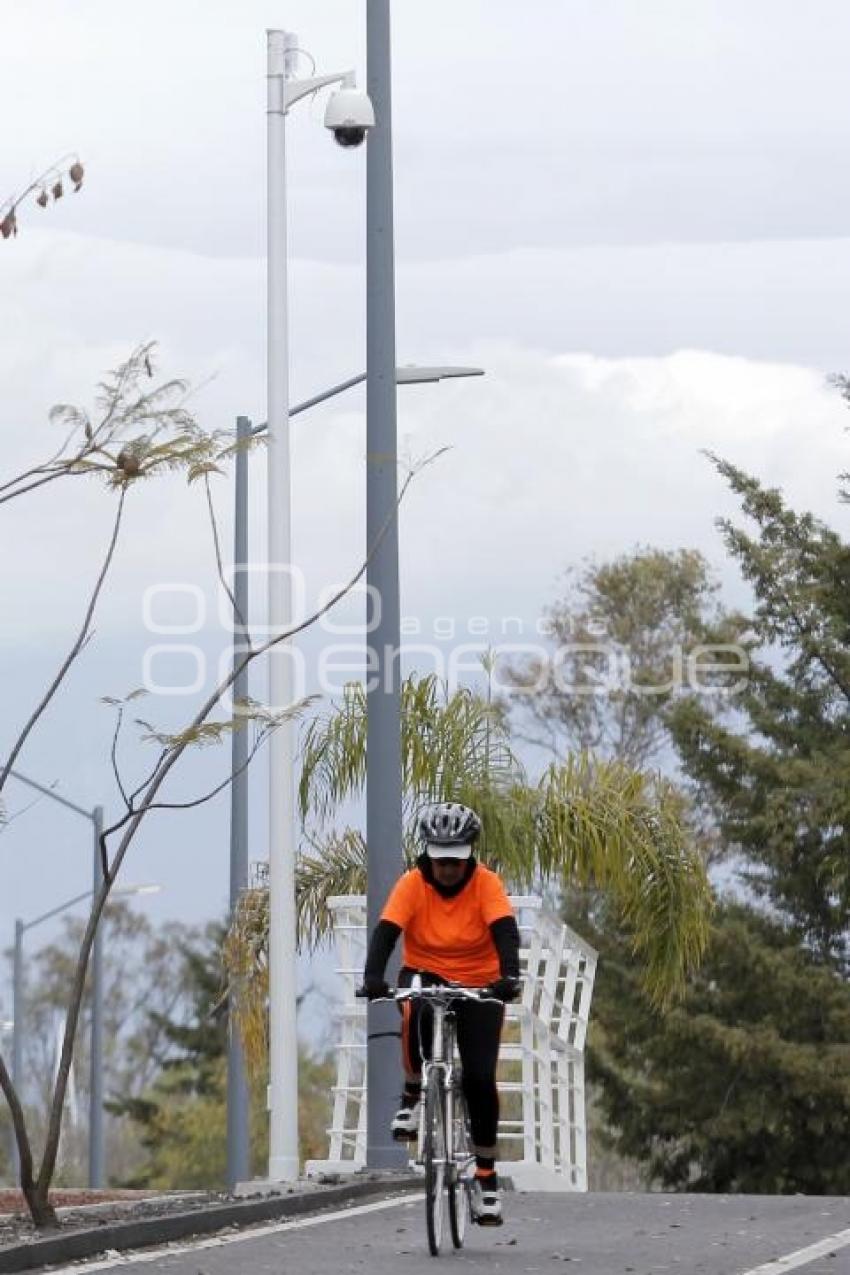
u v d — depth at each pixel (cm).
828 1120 9312
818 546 10738
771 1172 9550
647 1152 9881
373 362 4541
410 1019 2886
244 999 6031
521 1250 2869
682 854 5997
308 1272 2653
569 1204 3494
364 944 5075
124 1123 19962
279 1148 4138
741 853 10194
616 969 9662
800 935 9856
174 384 3203
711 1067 9444
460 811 2895
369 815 4488
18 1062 10756
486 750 5962
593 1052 9869
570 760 6003
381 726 4491
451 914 2916
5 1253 2672
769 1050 9156
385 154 4572
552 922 5038
